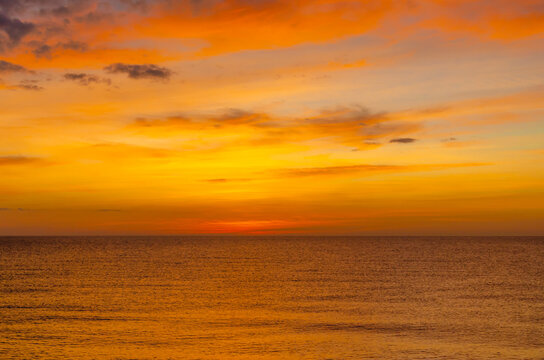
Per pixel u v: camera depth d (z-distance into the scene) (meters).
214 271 82.75
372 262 102.62
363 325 38.06
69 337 33.44
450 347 31.28
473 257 118.62
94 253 136.25
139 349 30.66
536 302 49.06
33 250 151.25
